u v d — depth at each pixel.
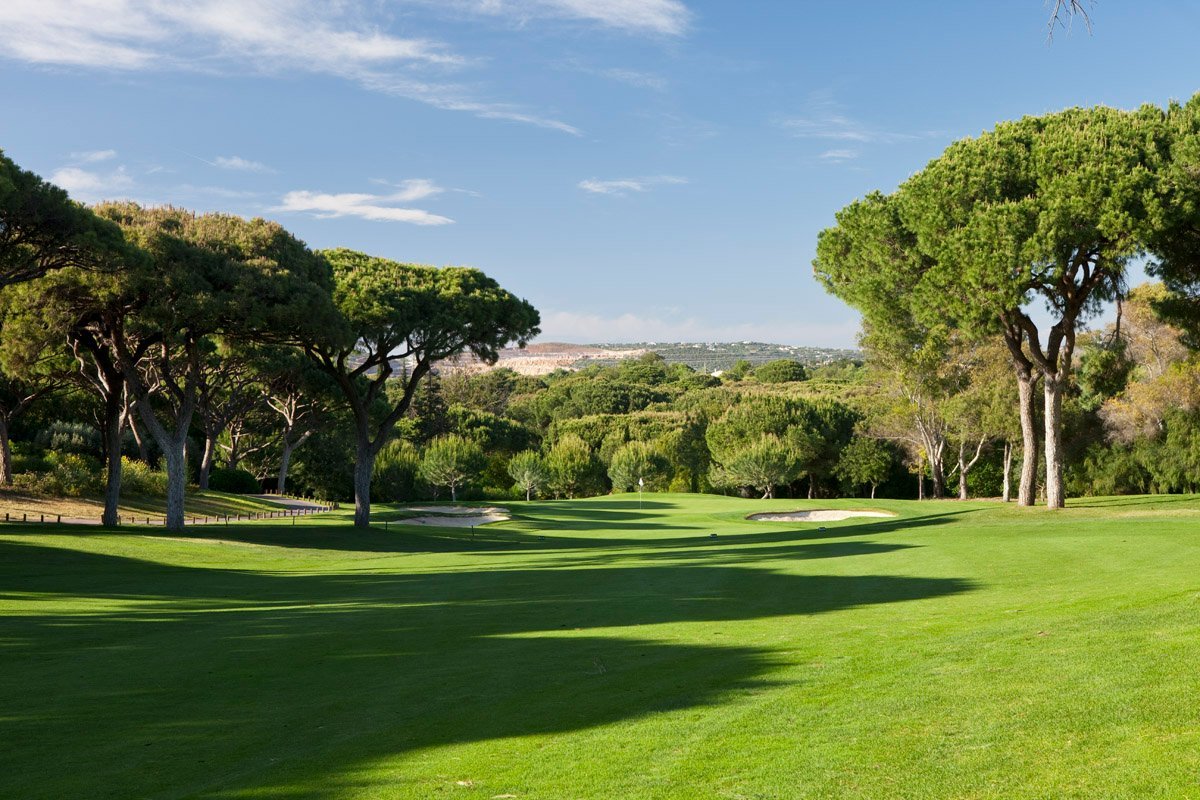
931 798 5.28
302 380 56.91
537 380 159.62
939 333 31.64
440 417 93.31
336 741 7.35
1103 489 54.59
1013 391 52.34
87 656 11.42
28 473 43.94
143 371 47.44
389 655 11.23
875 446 73.56
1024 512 32.72
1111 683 7.45
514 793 5.92
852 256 34.19
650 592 17.52
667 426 95.00
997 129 31.19
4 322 33.69
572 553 30.62
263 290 31.69
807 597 15.84
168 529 33.41
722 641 11.54
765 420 78.00
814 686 8.55
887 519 41.47
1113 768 5.45
